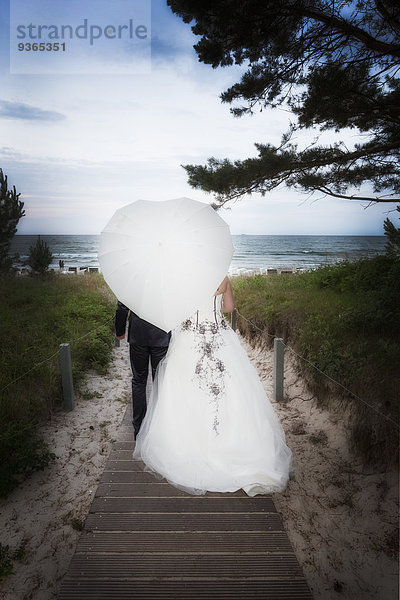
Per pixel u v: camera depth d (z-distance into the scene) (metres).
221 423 2.96
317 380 4.50
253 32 5.23
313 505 2.93
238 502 2.79
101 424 4.27
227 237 2.76
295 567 2.25
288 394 4.96
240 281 10.94
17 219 12.79
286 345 6.06
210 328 3.12
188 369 3.05
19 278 13.20
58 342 6.04
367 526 2.72
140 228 2.69
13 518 2.80
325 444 3.76
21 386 4.29
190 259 2.63
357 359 4.16
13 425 3.47
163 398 3.11
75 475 3.31
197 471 2.89
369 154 5.96
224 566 2.24
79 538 2.50
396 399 3.45
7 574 2.30
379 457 3.26
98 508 2.71
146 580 2.14
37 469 3.27
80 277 14.27
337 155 5.82
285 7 4.92
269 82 5.62
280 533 2.51
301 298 7.06
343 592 2.24
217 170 5.91
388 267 6.79
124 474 3.13
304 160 5.79
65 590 2.08
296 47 5.36
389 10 4.77
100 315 8.04
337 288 7.41
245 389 3.09
